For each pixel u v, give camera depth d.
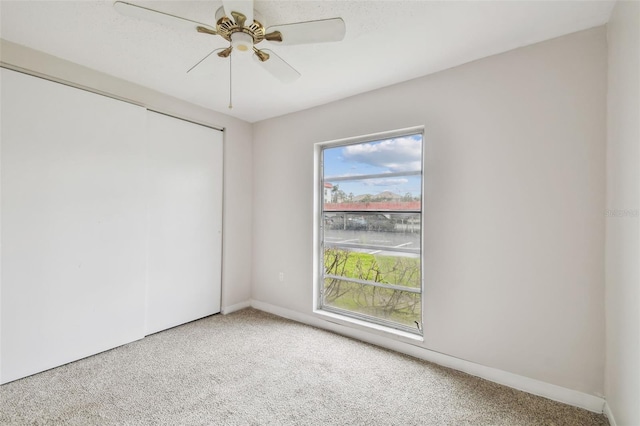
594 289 1.77
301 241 3.28
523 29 1.81
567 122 1.85
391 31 1.85
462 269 2.23
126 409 1.78
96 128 2.41
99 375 2.14
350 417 1.74
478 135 2.16
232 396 1.92
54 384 2.02
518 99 2.01
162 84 2.66
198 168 3.21
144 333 2.76
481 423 1.70
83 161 2.35
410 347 2.50
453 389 2.01
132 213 2.65
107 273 2.49
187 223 3.12
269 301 3.57
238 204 3.61
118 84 2.54
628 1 1.45
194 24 1.50
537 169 1.95
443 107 2.32
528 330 1.98
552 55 1.90
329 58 2.17
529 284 1.97
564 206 1.86
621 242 1.53
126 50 2.12
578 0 1.56
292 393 1.96
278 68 1.91
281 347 2.63
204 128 3.27
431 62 2.22
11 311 2.02
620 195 1.54
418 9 1.65
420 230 2.58
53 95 2.19
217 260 3.42
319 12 1.68
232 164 3.54
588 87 1.79
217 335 2.86
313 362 2.37
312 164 3.19
